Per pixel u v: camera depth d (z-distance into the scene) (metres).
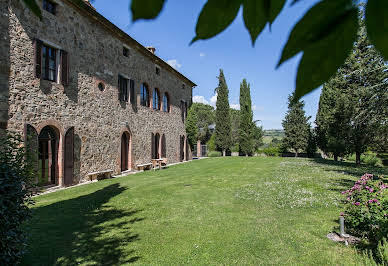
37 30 7.87
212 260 3.68
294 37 0.29
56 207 6.32
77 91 9.59
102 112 11.05
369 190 4.47
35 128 7.74
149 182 9.97
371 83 13.06
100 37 10.93
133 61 13.66
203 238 4.41
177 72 19.33
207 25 0.36
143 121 14.68
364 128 14.98
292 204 6.50
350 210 4.54
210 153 27.69
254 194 7.70
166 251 3.96
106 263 3.60
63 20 8.91
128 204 6.64
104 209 6.18
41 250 3.95
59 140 8.77
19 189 3.16
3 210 2.88
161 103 17.16
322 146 21.91
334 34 0.28
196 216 5.61
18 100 7.27
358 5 0.28
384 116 11.43
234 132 32.75
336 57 0.28
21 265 3.47
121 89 12.59
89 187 8.87
